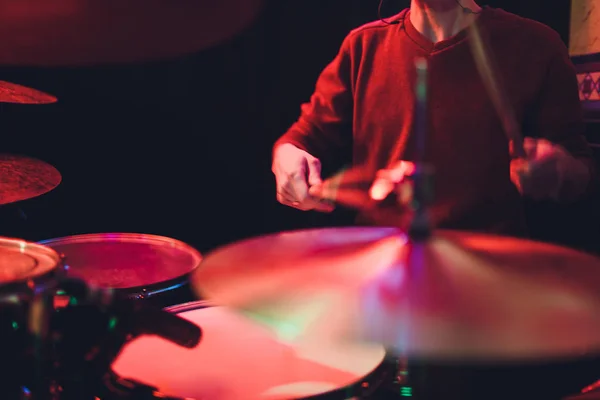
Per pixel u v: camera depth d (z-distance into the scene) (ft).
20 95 3.82
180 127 7.40
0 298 2.22
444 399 2.84
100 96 7.18
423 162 2.29
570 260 2.35
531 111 4.58
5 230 5.19
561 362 4.09
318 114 5.15
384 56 4.76
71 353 2.66
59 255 2.71
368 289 2.06
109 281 3.78
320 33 7.19
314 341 1.84
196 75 7.29
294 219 7.55
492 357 1.71
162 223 7.57
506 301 1.98
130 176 7.43
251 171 7.54
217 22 2.19
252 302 2.05
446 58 4.50
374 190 2.59
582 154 4.35
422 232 2.33
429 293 2.00
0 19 2.23
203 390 2.73
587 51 5.67
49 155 7.21
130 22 2.24
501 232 4.52
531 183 2.70
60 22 2.25
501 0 6.19
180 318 2.58
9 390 2.42
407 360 2.75
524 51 4.46
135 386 2.53
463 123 4.49
